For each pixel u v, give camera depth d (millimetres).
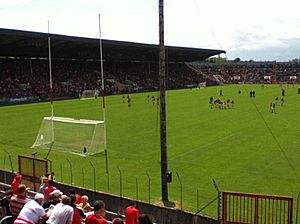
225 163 25703
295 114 50406
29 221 9523
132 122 44812
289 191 19953
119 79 101312
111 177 22875
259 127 40188
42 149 30312
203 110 55906
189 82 120375
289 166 24812
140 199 19047
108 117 49219
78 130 32625
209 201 18641
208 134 36500
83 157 27781
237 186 20859
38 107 61062
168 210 14539
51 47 79562
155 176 23000
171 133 37281
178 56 123688
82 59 98375
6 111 56094
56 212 9281
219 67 152500
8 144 32688
